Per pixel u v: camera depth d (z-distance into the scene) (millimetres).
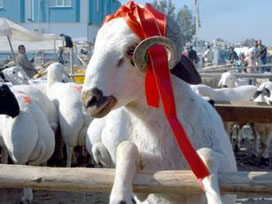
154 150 2658
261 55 22031
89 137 5969
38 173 2551
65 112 7988
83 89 2484
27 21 45188
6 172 2568
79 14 44656
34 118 6691
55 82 8836
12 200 6848
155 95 2506
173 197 2662
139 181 2459
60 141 8289
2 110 6309
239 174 2434
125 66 2488
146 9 2592
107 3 51906
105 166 5777
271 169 9148
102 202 6754
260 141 9727
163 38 2443
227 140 2986
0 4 45531
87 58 27281
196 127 2686
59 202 6730
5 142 6598
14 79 11445
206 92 9484
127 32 2502
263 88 9875
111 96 2467
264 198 6609
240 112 5934
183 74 2660
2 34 19375
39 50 28656
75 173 2525
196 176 2393
